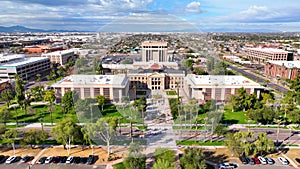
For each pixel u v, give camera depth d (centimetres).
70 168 2575
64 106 3850
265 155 2909
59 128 2755
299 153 2967
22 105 4538
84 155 2805
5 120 3841
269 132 3588
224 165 2616
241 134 2888
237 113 4381
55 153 2905
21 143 2981
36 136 2964
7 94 4606
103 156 2723
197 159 2161
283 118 4069
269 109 3897
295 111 3847
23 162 2731
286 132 3588
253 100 4491
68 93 3872
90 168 2511
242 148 2752
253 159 2786
